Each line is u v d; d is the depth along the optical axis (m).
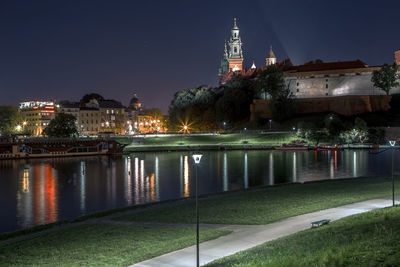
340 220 32.25
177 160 137.00
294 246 25.08
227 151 167.38
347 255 20.33
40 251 31.00
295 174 95.06
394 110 194.25
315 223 31.77
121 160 143.25
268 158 134.12
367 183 60.09
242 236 31.30
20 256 29.95
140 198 70.81
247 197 52.22
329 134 173.25
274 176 92.94
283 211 40.12
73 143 166.75
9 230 50.56
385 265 18.36
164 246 29.62
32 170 116.44
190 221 38.47
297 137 180.38
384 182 59.75
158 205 51.59
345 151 153.88
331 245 23.19
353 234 25.34
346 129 173.50
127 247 30.31
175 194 74.00
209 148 172.50
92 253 29.44
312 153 148.62
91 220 43.72
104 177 99.00
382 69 197.12
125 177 98.25
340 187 56.88
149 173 104.56
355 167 104.56
